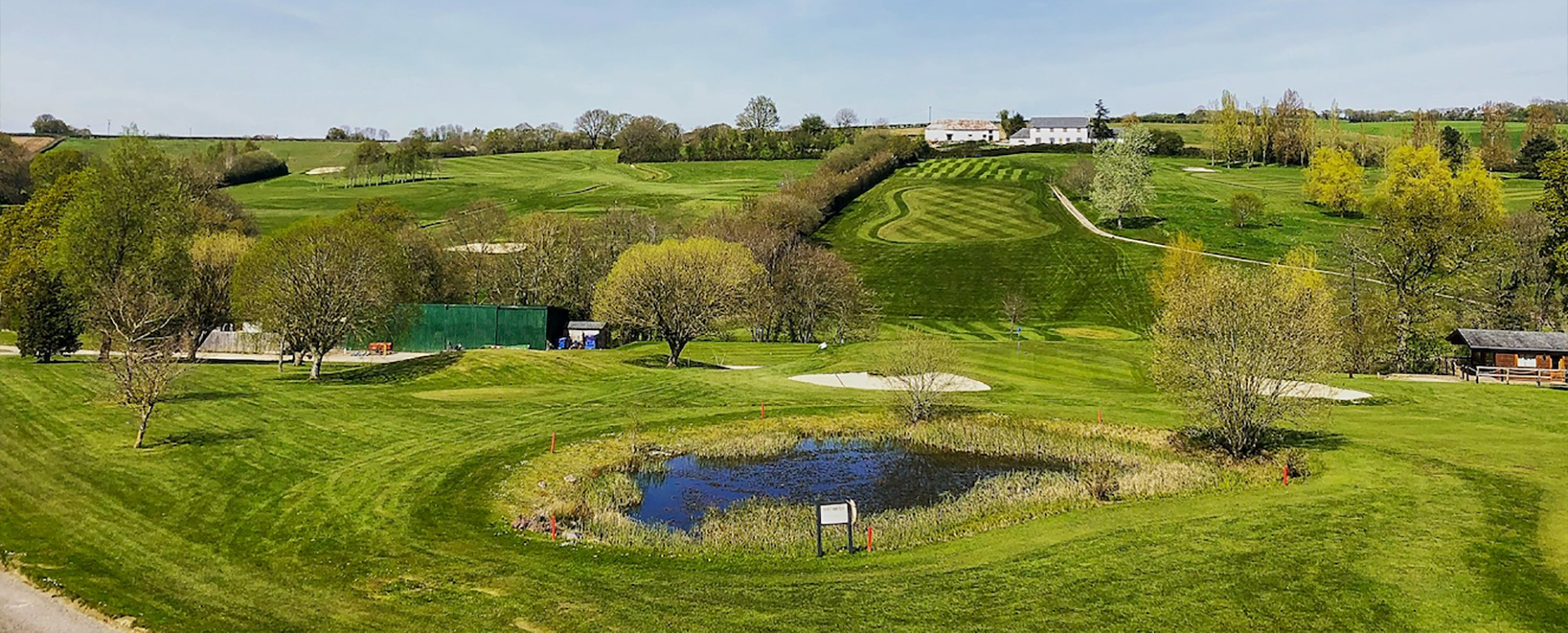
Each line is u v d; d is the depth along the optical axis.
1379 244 69.56
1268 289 33.75
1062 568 19.73
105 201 54.25
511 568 20.03
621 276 58.88
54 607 16.72
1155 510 25.11
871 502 28.70
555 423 37.50
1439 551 20.08
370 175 163.25
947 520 25.34
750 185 152.75
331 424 35.69
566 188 154.62
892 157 157.12
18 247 68.25
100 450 29.84
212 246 64.00
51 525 21.88
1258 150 165.38
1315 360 32.53
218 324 64.12
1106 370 53.41
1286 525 22.45
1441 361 57.53
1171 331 34.19
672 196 142.50
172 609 16.98
